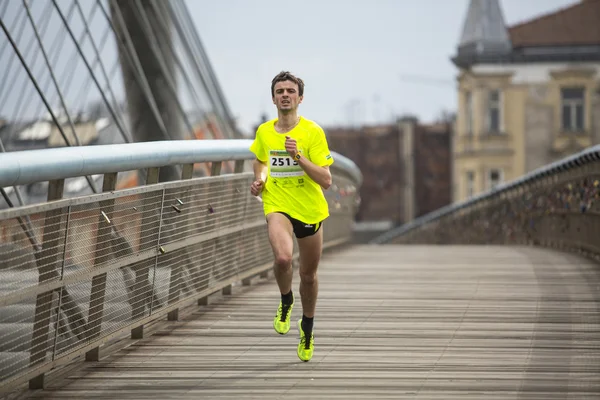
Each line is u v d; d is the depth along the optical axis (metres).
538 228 35.88
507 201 42.34
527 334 13.96
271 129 11.99
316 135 11.86
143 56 34.62
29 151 10.23
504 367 11.78
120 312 12.84
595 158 23.91
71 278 11.21
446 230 59.62
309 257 12.14
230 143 17.52
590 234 26.81
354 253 30.31
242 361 12.39
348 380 11.23
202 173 34.25
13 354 9.99
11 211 9.69
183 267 15.32
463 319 15.36
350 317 15.64
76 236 11.33
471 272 22.55
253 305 17.02
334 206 31.69
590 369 11.62
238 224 18.27
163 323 15.13
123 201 12.69
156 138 34.03
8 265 9.72
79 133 30.45
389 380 11.17
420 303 17.19
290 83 11.80
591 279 20.69
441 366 11.90
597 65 88.44
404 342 13.45
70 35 28.95
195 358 12.59
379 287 19.64
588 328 14.42
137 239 13.25
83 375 11.66
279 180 11.93
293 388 10.89
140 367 12.08
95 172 11.67
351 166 33.34
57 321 10.96
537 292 18.53
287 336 14.13
